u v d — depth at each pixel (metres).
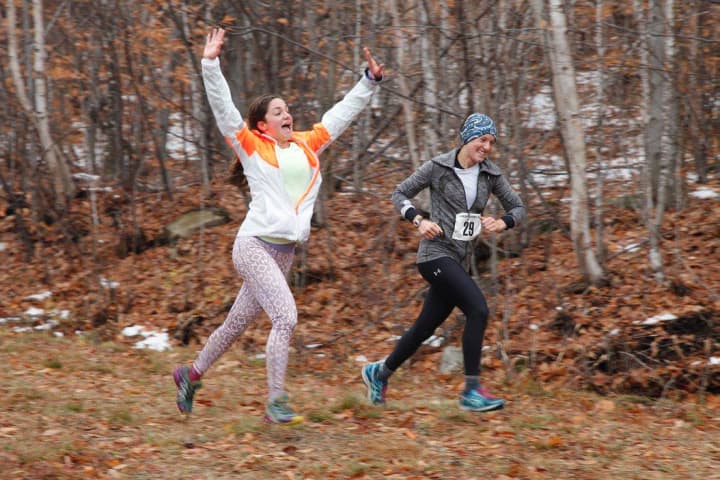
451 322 11.29
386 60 14.65
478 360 7.85
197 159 18.48
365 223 14.88
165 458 6.68
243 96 16.55
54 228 16.00
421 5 13.77
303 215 7.25
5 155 16.91
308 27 15.12
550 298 11.73
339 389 9.32
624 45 13.79
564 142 12.49
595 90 15.86
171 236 15.59
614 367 10.05
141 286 14.00
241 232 7.30
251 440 7.11
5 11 18.77
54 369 9.92
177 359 10.75
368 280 12.96
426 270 7.91
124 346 11.64
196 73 15.78
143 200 17.16
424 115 13.45
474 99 12.89
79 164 19.70
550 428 7.74
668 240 13.48
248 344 11.47
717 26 14.05
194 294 13.43
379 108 18.20
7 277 14.83
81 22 17.09
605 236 13.82
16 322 12.91
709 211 14.21
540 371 10.05
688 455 7.02
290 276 13.38
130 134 18.34
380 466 6.52
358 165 15.91
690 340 10.26
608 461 6.80
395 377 10.02
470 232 7.85
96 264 13.66
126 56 15.83
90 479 6.18
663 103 14.02
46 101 16.41
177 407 8.21
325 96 15.20
